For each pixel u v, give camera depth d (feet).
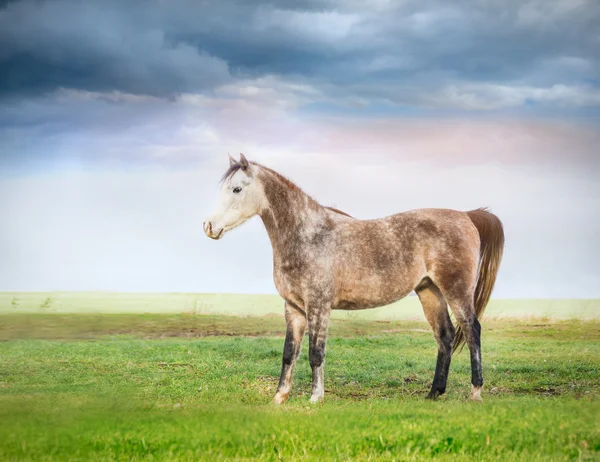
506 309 95.04
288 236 32.42
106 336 67.97
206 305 106.63
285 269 32.37
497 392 35.60
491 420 25.03
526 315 84.84
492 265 34.30
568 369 42.42
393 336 64.39
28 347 54.49
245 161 32.86
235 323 80.28
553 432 23.62
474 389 31.91
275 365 44.73
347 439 22.97
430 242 32.91
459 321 32.63
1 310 93.81
